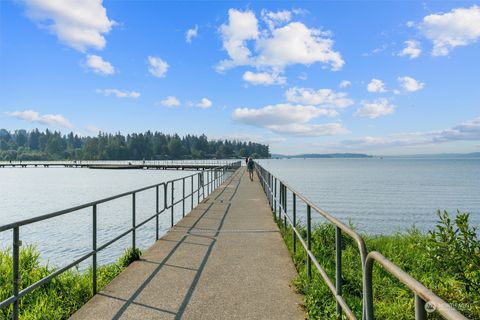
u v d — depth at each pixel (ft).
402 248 28.71
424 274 22.04
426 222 81.10
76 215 78.69
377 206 107.55
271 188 45.11
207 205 48.47
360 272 21.80
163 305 15.64
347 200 122.72
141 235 58.08
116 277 19.25
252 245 26.17
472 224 75.77
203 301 16.02
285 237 28.25
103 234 59.57
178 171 316.40
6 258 23.85
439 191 163.12
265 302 15.90
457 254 16.03
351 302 17.52
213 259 22.54
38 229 63.93
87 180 220.23
